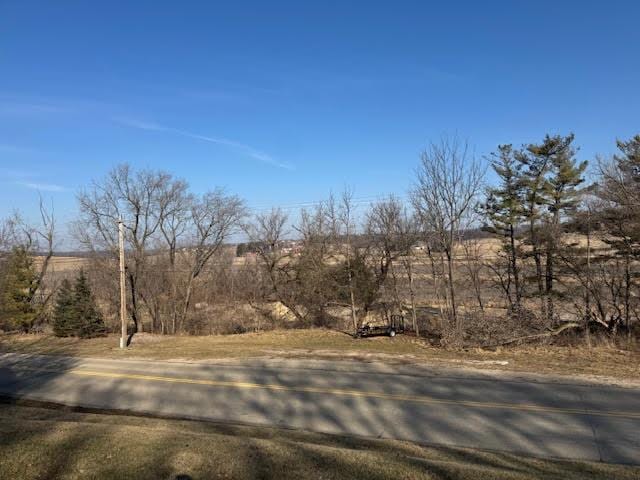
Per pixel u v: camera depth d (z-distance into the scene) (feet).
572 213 99.45
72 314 104.32
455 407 40.29
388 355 65.21
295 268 119.65
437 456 27.73
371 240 111.55
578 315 78.95
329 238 116.57
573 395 42.24
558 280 84.74
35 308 116.47
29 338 101.96
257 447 24.76
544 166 112.57
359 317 112.47
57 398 50.31
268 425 38.06
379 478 20.80
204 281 130.52
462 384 47.78
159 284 126.41
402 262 108.37
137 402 47.03
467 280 103.50
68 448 23.72
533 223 110.01
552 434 33.14
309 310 116.98
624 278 77.25
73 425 28.53
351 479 20.53
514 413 38.04
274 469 21.59
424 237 98.89
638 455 29.22
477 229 97.40
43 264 124.57
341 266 113.70
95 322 106.22
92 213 195.52
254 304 126.41
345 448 27.94
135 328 123.54
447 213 85.51
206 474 20.86
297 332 99.96
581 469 25.85
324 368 58.34
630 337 70.90
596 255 80.53
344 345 79.00
